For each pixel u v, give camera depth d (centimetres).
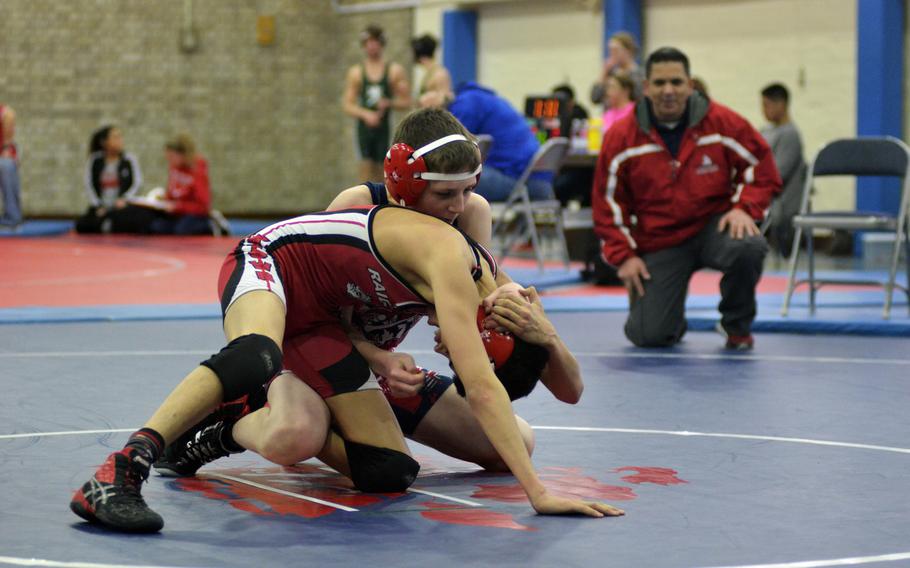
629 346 764
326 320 422
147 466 355
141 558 320
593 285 1149
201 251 1516
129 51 2191
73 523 355
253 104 2211
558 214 1191
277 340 381
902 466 440
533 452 462
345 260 405
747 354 730
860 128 1562
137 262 1366
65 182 2203
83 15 2186
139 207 1814
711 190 758
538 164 1137
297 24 2209
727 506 381
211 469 438
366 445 400
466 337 370
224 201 2217
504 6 1989
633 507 379
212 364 366
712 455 457
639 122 761
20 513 366
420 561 320
